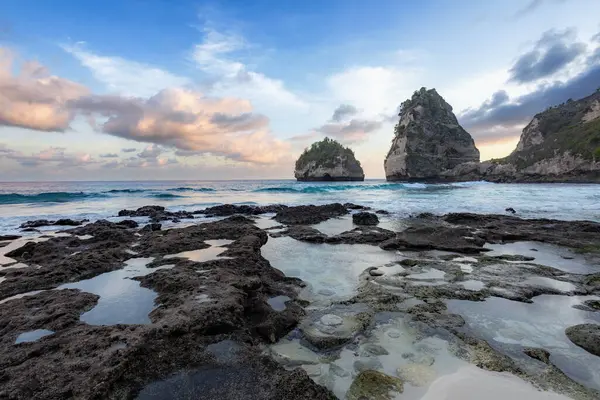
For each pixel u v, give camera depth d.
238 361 3.62
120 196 32.19
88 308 5.00
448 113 107.06
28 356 3.46
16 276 6.61
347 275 7.56
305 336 4.58
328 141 127.31
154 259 7.80
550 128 90.50
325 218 17.41
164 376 3.26
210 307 4.34
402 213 19.92
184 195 34.28
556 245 10.82
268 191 43.06
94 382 2.96
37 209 21.59
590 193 34.19
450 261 8.73
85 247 9.46
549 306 5.71
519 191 39.66
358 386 3.49
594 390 3.44
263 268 7.29
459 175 95.00
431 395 3.33
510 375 3.69
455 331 4.75
